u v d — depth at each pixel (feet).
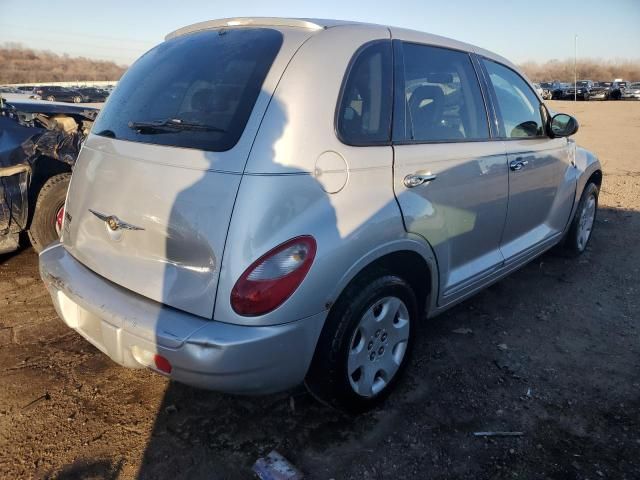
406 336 8.89
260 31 8.02
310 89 7.14
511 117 11.30
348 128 7.53
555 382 9.64
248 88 7.18
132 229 7.48
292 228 6.68
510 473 7.48
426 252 8.66
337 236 7.04
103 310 7.34
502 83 11.34
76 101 83.51
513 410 8.82
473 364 10.18
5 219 13.39
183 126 7.34
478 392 9.30
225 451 7.82
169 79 8.27
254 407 8.79
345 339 7.50
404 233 8.07
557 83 185.78
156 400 8.93
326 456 7.73
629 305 12.85
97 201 8.05
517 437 8.19
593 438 8.19
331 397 7.84
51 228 14.07
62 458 7.62
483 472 7.50
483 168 9.85
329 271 6.97
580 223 15.43
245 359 6.55
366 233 7.40
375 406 8.67
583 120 66.54
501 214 10.77
